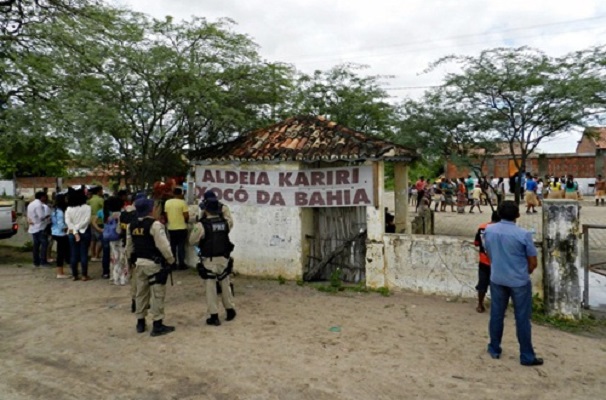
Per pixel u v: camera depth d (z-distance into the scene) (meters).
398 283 8.06
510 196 27.20
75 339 5.89
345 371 4.89
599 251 11.61
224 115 10.91
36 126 10.30
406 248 7.98
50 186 30.41
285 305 7.36
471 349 5.48
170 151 12.48
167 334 6.02
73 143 10.27
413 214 18.75
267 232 9.19
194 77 10.64
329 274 9.17
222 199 9.59
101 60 10.80
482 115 12.41
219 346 5.59
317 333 6.04
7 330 6.27
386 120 15.73
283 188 8.98
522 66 11.56
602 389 4.53
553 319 6.55
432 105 13.05
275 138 9.70
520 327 5.03
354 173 8.35
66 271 10.06
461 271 7.59
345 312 6.97
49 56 11.29
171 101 11.31
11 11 11.91
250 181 9.28
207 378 4.75
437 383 4.62
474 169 13.41
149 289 6.14
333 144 8.70
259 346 5.58
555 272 6.58
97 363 5.16
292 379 4.71
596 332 6.17
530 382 4.65
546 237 6.67
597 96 10.77
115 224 8.66
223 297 6.54
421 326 6.31
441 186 22.78
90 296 7.96
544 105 11.57
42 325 6.44
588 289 7.37
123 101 11.14
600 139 12.78
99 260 11.26
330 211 9.16
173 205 9.70
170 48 10.85
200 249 6.44
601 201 24.42
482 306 6.92
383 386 4.55
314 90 16.62
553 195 24.81
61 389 4.58
